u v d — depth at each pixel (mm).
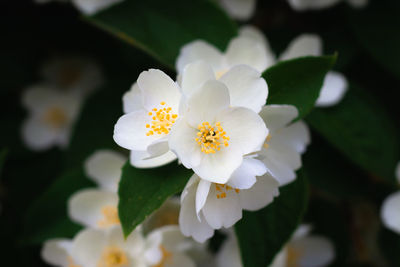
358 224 438
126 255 360
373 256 447
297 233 386
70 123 506
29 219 380
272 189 304
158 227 360
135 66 427
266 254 321
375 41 396
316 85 315
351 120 378
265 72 315
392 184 375
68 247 363
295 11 422
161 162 305
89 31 443
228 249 377
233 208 303
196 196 293
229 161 298
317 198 424
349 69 419
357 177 391
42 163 458
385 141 376
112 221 371
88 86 486
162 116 300
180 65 346
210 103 297
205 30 366
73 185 384
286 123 312
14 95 468
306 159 389
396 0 402
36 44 446
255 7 425
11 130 459
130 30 359
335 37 408
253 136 298
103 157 370
